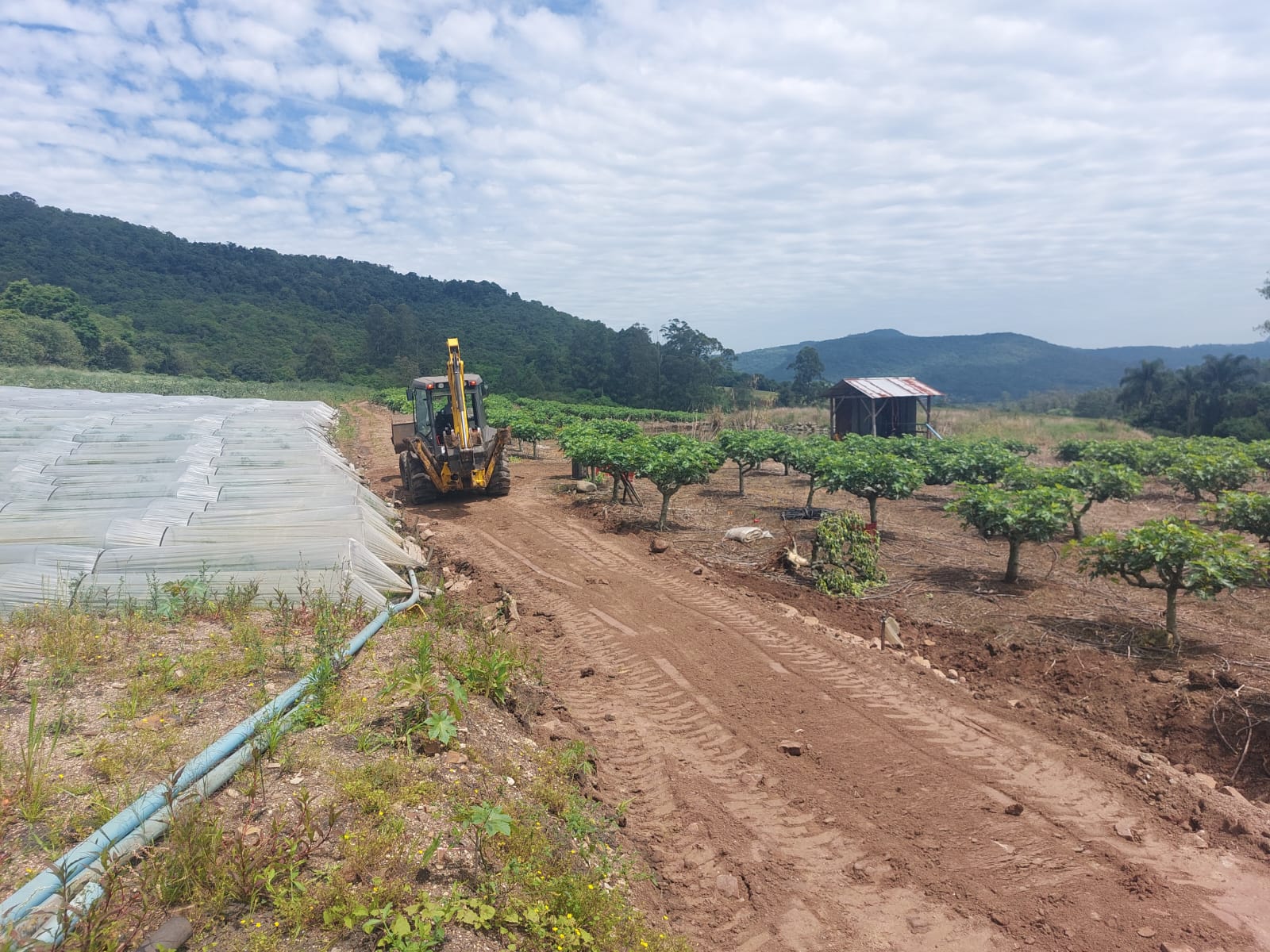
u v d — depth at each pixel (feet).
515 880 13.60
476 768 17.26
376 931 11.69
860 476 45.34
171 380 190.60
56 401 94.79
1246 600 34.81
